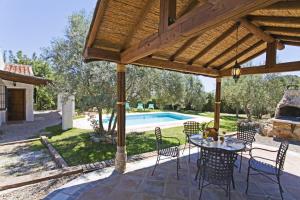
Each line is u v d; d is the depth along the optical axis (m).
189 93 18.30
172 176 4.51
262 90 12.48
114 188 3.95
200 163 4.08
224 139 4.58
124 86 4.86
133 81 7.14
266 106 12.88
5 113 11.99
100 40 4.20
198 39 4.90
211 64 6.57
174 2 2.72
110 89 6.88
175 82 8.70
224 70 6.90
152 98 8.44
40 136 8.38
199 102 19.17
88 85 7.11
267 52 5.29
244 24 4.34
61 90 7.61
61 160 5.50
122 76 4.82
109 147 6.90
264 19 3.98
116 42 4.31
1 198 3.67
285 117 9.25
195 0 3.41
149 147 6.95
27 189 4.00
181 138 8.24
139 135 8.96
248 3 1.66
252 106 12.98
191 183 4.20
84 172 4.73
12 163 5.63
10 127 10.62
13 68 14.26
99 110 7.65
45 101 19.50
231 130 10.34
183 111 20.34
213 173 3.47
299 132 8.32
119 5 3.34
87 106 7.24
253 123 10.64
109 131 8.11
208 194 3.78
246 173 4.76
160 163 5.30
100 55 4.36
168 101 9.05
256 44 5.57
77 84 7.07
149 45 3.30
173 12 2.72
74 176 4.54
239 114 18.80
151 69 7.51
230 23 4.47
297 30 4.04
